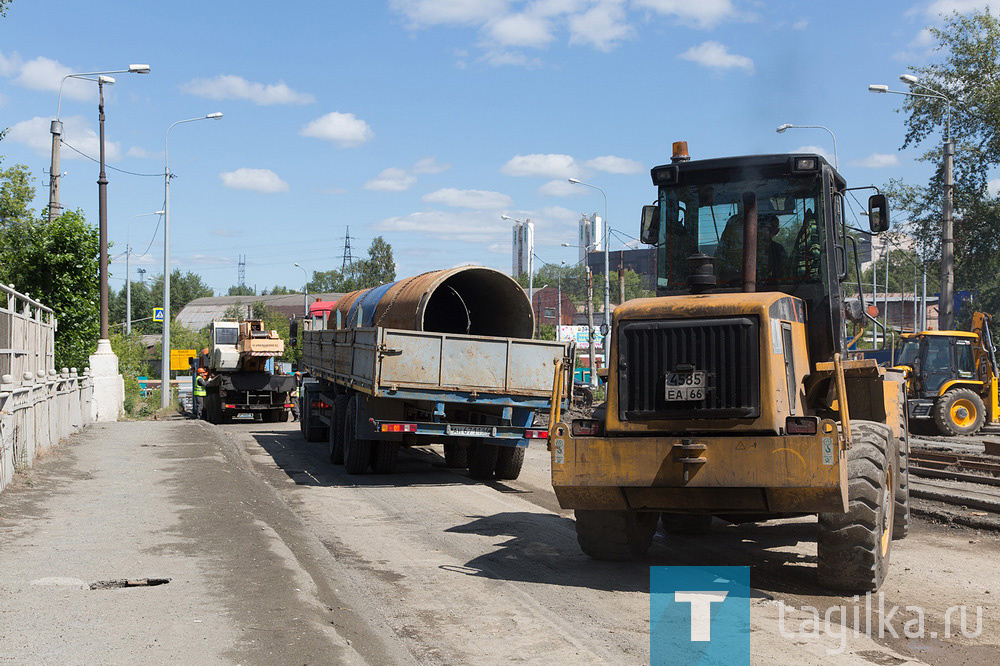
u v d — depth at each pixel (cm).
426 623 680
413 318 1501
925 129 4569
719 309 748
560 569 861
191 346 7950
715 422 742
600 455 762
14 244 2669
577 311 8700
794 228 885
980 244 4444
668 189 932
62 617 632
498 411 1506
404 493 1381
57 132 2680
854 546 747
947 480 1501
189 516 1030
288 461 1822
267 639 587
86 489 1227
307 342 2245
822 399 863
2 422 1186
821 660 595
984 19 4466
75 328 2686
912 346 2603
